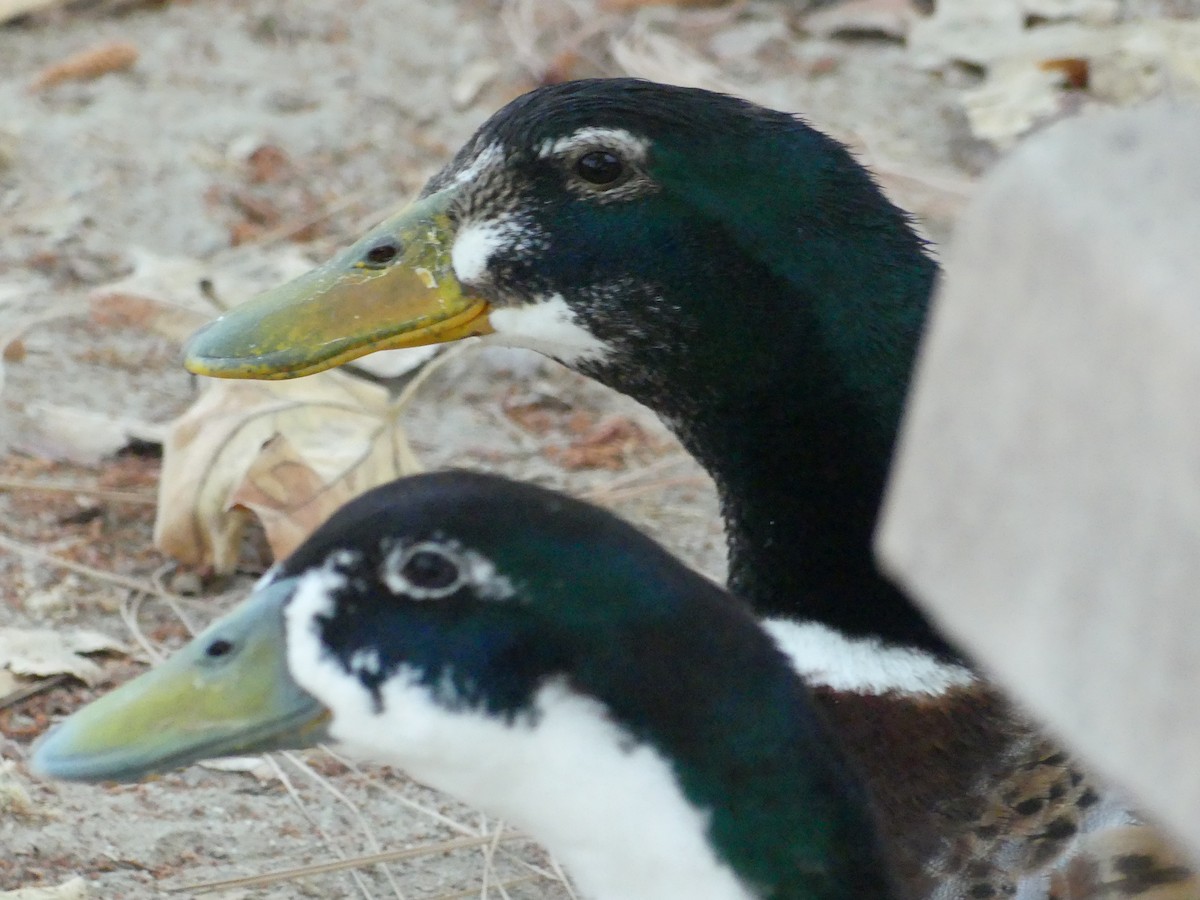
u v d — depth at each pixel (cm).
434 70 1184
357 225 1038
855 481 564
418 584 397
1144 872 475
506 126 582
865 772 530
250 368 586
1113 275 215
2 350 892
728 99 572
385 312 590
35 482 811
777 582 580
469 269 588
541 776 393
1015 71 1146
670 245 565
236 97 1144
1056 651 220
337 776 669
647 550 396
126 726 412
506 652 391
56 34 1197
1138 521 212
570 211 573
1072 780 505
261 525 803
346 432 791
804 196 556
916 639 560
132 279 938
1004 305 228
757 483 579
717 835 390
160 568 772
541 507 399
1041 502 222
